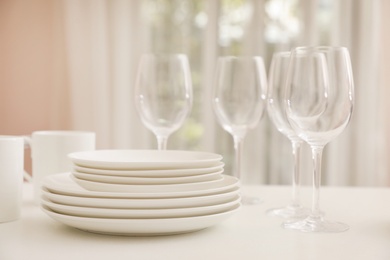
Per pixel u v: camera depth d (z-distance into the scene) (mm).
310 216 821
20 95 3721
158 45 3570
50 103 3701
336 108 745
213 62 3469
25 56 3701
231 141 3494
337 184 3406
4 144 796
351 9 3371
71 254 621
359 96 3377
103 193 699
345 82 746
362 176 3391
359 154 3393
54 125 3602
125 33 3521
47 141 961
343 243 702
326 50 749
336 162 3400
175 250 648
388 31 3375
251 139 3438
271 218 869
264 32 3445
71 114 3533
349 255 640
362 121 3379
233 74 1052
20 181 826
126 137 3535
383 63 3385
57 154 963
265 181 3465
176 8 3557
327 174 3422
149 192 712
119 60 3516
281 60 961
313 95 748
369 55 3352
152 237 714
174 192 704
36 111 3719
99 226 683
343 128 759
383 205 1026
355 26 3379
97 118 3506
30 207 939
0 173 792
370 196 1148
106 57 3523
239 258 618
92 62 3506
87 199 694
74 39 3496
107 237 707
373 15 3344
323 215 911
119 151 884
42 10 3680
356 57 3379
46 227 767
